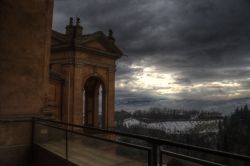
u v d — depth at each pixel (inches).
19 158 394.9
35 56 434.3
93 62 1042.1
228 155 121.9
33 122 408.8
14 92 406.9
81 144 372.8
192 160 144.9
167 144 160.7
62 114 937.5
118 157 270.1
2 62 399.5
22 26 422.3
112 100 1126.4
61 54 984.9
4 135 385.7
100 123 1159.6
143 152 229.9
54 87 927.0
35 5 438.6
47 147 370.6
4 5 405.1
